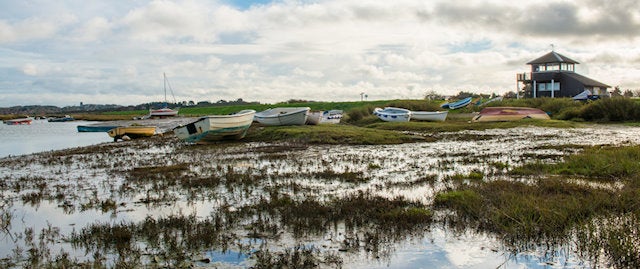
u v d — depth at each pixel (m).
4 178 18.48
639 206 10.19
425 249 8.49
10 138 48.78
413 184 14.52
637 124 40.41
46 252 8.90
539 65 70.69
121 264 7.98
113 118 111.00
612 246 7.92
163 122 75.19
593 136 30.89
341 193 13.47
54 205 12.97
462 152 23.31
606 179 14.15
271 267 7.78
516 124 42.06
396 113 51.06
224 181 15.92
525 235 8.90
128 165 21.62
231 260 8.18
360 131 33.88
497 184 12.98
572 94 67.50
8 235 10.15
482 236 9.06
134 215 11.55
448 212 10.78
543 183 12.87
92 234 9.82
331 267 7.75
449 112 69.00
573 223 9.42
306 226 9.86
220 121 31.78
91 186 15.85
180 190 14.52
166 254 8.52
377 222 10.19
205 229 9.77
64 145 38.19
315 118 42.75
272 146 28.92
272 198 12.65
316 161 20.98
